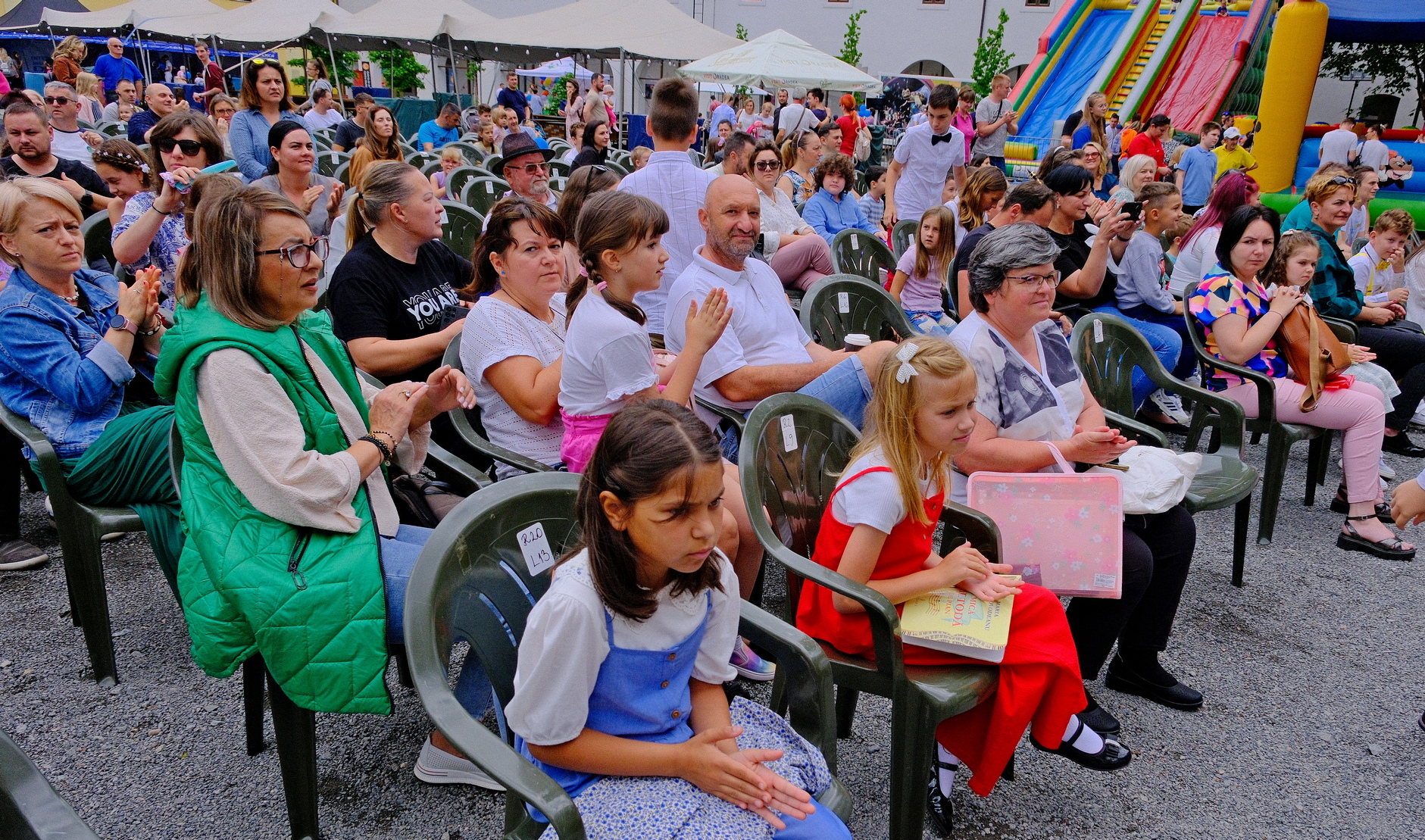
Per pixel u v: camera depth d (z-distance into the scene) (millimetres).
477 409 3078
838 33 33219
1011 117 13555
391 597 1961
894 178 8016
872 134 15766
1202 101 18125
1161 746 2613
